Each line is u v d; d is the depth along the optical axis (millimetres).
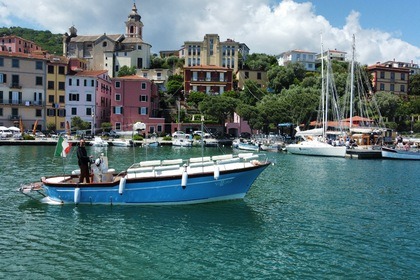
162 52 164500
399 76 119500
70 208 22766
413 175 39125
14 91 87312
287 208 23844
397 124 96438
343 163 50438
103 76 98438
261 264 15266
